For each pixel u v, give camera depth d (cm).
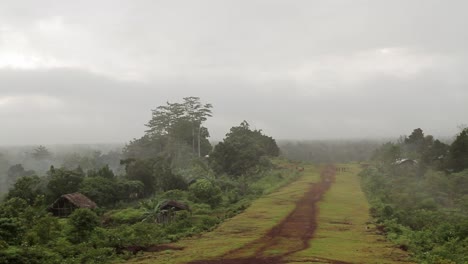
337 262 2380
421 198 4803
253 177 8200
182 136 11338
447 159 6588
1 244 2477
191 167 8612
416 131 10688
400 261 2411
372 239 3139
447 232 2950
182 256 2666
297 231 3512
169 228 3672
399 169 7288
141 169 6988
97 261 2595
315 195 6088
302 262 2378
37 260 2431
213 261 2502
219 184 6731
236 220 4216
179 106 11569
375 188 6238
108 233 3195
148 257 2698
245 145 9056
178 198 5612
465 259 2333
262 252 2709
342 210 4731
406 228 3494
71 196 5188
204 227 3828
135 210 4878
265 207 5091
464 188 5222
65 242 2975
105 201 5909
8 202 4597
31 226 3431
